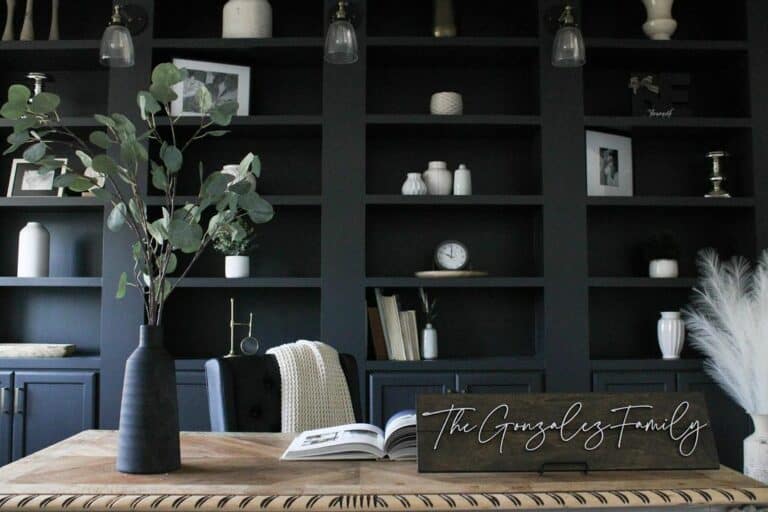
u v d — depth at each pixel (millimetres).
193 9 3838
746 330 2627
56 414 3344
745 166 3641
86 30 3830
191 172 3797
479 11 3879
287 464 1580
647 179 3883
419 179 3576
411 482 1411
